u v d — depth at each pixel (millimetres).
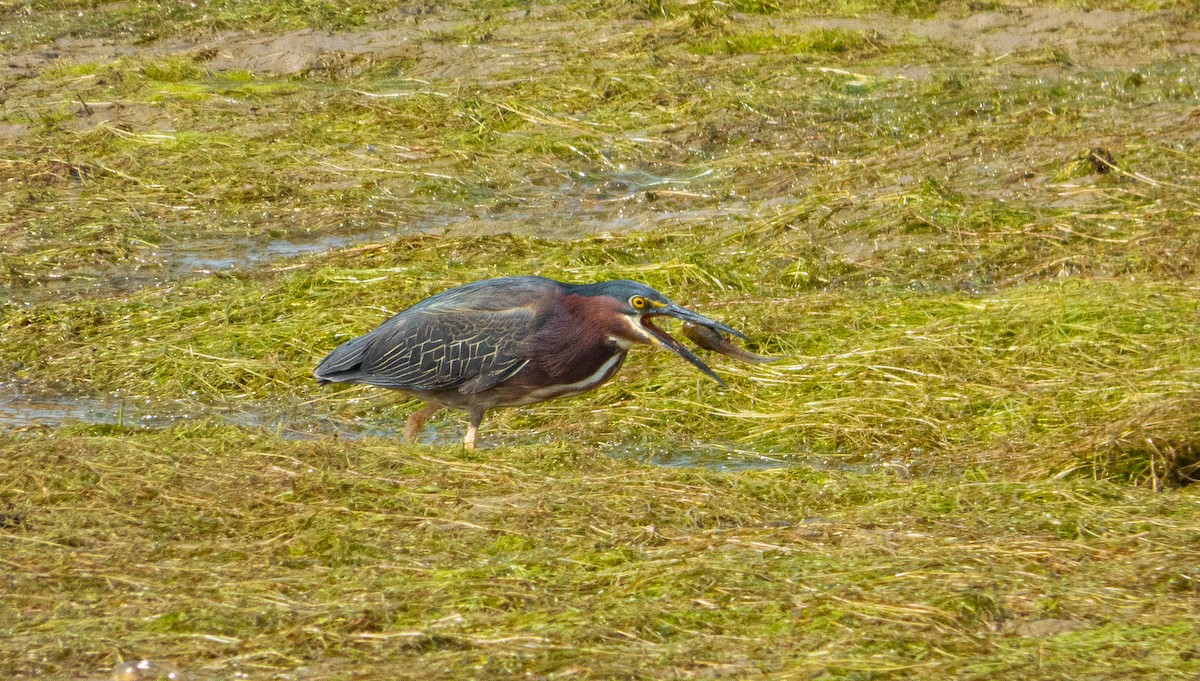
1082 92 23297
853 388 13406
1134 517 9797
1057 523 9672
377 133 22406
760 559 8984
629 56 25984
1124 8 27750
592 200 19875
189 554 9273
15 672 7520
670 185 20312
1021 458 11891
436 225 19078
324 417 13703
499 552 9328
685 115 22844
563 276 16375
